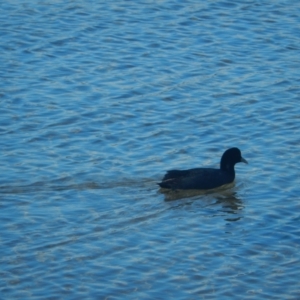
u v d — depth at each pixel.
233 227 17.25
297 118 22.86
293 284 15.02
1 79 24.92
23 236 16.66
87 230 16.97
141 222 17.42
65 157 20.55
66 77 25.28
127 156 20.70
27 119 22.59
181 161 20.52
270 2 31.02
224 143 21.50
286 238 16.73
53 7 30.33
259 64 26.45
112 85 24.86
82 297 14.45
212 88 24.77
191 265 15.64
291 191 18.95
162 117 22.94
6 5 30.38
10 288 14.70
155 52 27.17
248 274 15.34
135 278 15.13
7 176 19.38
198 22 29.39
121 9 30.34
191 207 18.22
